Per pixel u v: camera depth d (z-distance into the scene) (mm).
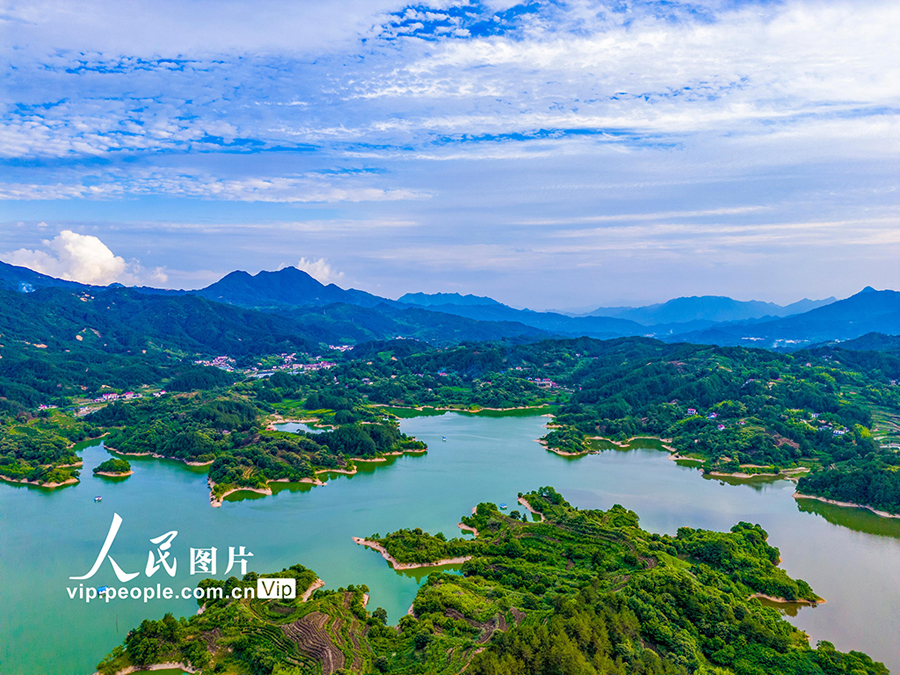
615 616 117812
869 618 135375
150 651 116438
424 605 130625
